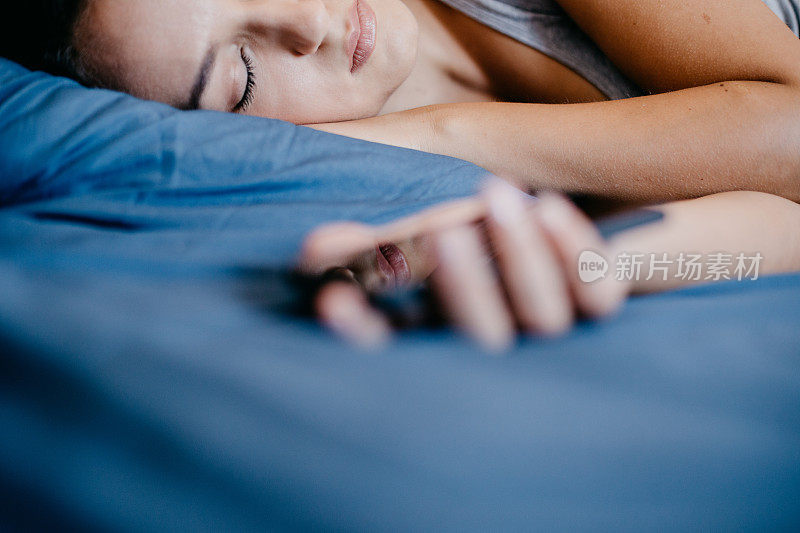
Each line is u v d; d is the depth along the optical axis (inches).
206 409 13.0
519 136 23.5
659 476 11.5
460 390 13.5
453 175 21.5
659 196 22.7
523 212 17.6
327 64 24.6
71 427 13.4
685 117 22.5
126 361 14.5
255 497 11.4
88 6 23.4
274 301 17.7
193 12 23.3
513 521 10.5
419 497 10.9
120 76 23.7
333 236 18.7
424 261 19.0
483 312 15.9
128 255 18.5
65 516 12.1
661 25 23.6
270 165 21.2
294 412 12.8
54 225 19.1
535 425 12.4
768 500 11.4
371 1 25.2
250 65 24.3
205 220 19.7
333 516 10.8
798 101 22.2
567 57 26.1
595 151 22.8
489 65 27.2
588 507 10.8
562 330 16.1
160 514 11.6
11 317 15.9
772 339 16.2
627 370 14.5
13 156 20.7
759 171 22.2
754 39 22.9
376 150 21.8
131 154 20.8
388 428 12.3
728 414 13.1
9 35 24.4
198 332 15.7
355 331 16.1
